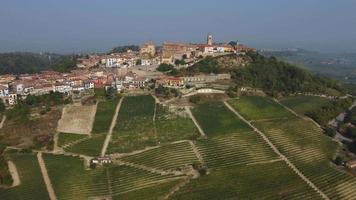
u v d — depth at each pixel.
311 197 197.38
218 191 198.88
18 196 198.50
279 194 197.25
